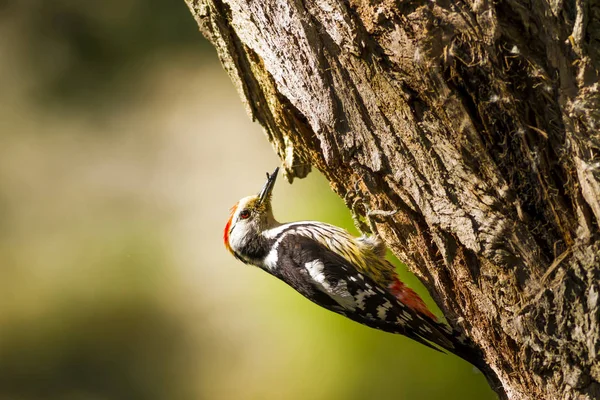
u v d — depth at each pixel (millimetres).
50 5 23422
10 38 23406
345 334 12914
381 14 7305
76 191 21766
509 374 7973
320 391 12852
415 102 7523
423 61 7172
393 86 7539
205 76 22938
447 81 7191
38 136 22734
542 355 7391
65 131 22797
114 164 22031
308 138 9375
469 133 7266
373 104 7746
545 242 7234
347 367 12773
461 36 7000
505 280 7453
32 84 23344
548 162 7094
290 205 13508
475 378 12203
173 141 21984
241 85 9977
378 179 8227
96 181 21797
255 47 8773
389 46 7410
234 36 9430
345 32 7523
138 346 18953
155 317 19422
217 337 18328
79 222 21172
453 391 12305
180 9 23219
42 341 19578
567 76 6820
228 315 18641
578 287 7051
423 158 7625
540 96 6953
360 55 7582
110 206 21344
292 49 8039
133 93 23078
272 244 10727
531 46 6887
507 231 7305
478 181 7383
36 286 20531
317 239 10430
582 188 6922
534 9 6785
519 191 7273
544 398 7617
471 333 8398
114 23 23375
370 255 9953
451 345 8914
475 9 6898
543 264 7238
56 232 21281
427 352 12383
